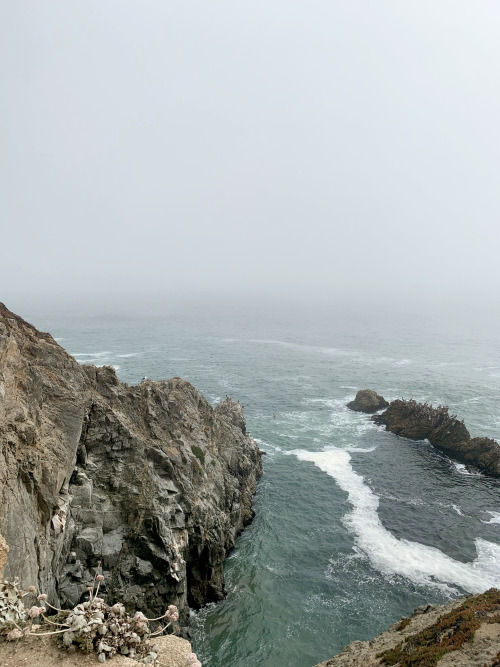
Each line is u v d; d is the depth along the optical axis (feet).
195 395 181.16
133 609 105.19
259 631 116.26
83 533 101.35
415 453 228.43
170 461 130.41
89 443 114.01
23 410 88.99
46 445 93.71
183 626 114.62
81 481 105.81
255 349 542.16
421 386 363.76
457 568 139.85
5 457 78.48
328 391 345.92
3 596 41.29
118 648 38.47
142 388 147.64
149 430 137.08
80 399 111.34
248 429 260.83
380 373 412.57
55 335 611.47
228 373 400.67
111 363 426.10
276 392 340.59
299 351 534.78
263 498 183.11
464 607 85.76
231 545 148.87
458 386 364.17
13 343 98.73
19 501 77.92
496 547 150.71
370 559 144.77
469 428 265.54
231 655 108.88
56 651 37.65
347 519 167.94
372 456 224.33
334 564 142.31
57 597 88.53
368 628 117.08
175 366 424.05
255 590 131.03
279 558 145.38
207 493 143.23
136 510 112.88
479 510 174.19
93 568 101.24
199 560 129.08
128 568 107.55
